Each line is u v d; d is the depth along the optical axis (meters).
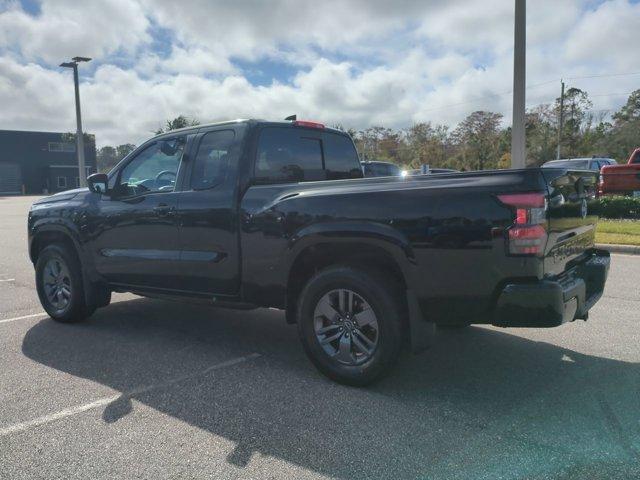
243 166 4.48
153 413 3.52
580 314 3.81
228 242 4.46
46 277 5.91
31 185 68.62
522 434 3.17
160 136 5.20
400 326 3.77
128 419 3.43
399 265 3.65
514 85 13.59
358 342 3.90
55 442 3.13
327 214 3.91
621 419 3.35
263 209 4.25
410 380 4.05
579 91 58.81
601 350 4.71
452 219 3.47
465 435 3.17
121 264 5.29
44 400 3.74
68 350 4.87
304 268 4.28
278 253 4.18
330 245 3.97
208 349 4.89
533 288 3.31
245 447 3.06
